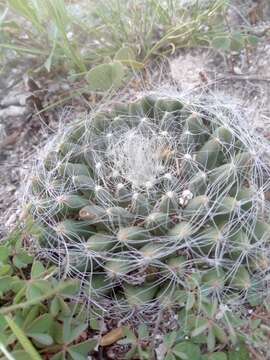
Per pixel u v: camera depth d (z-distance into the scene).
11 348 0.12
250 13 0.20
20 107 0.19
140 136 0.13
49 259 0.13
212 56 0.19
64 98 0.18
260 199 0.13
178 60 0.19
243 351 0.12
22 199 0.15
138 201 0.12
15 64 0.19
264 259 0.12
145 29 0.19
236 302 0.12
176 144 0.13
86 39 0.20
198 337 0.12
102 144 0.13
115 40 0.19
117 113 0.14
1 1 0.20
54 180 0.13
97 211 0.12
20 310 0.12
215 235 0.11
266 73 0.18
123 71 0.17
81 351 0.12
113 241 0.12
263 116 0.17
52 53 0.17
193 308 0.12
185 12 0.20
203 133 0.13
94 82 0.17
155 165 0.12
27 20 0.19
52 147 0.14
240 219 0.12
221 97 0.16
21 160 0.17
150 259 0.11
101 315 0.13
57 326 0.12
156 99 0.14
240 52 0.19
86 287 0.12
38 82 0.19
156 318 0.13
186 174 0.12
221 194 0.12
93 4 0.20
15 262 0.13
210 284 0.12
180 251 0.12
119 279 0.12
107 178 0.13
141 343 0.12
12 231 0.14
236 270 0.12
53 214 0.13
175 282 0.12
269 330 0.12
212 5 0.20
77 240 0.13
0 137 0.18
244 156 0.13
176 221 0.12
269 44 0.19
